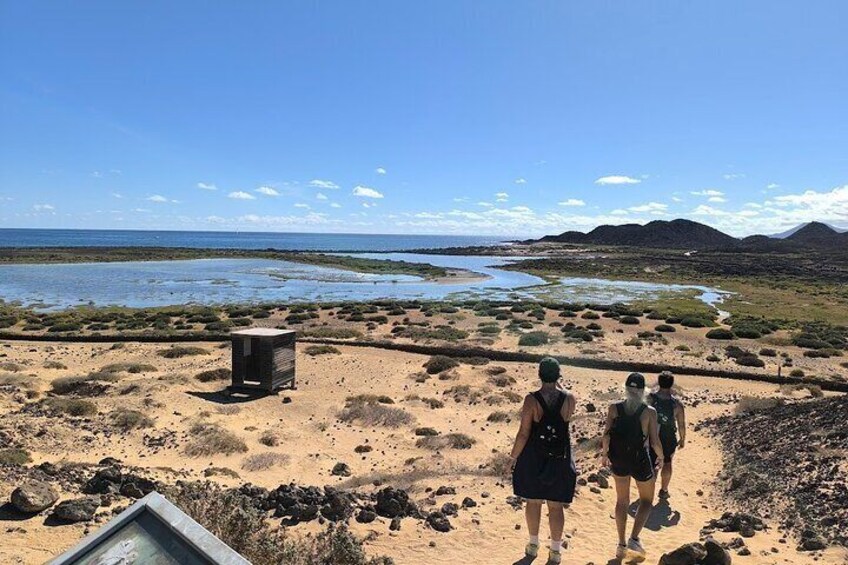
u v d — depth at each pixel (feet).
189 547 10.37
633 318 138.10
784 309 184.85
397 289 225.76
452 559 21.33
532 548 20.27
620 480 20.10
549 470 18.34
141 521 11.02
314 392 70.18
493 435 52.75
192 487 27.22
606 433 20.36
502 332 120.57
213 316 138.51
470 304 168.35
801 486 27.94
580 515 26.37
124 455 42.29
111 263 324.39
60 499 24.98
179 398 61.31
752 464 33.09
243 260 359.66
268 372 67.46
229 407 59.98
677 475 32.96
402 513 27.14
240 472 40.55
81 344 104.37
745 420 45.06
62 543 20.65
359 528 24.98
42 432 43.29
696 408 58.08
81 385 63.21
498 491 33.37
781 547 21.89
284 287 224.12
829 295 232.32
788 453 33.42
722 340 118.73
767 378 83.97
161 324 124.77
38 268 285.23
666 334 123.95
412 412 60.49
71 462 34.55
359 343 106.01
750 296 225.35
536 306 160.56
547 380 18.30
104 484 26.94
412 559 21.45
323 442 49.78
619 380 81.00
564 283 265.13
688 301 197.88
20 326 122.52
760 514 26.21
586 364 91.35
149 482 28.09
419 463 43.09
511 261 422.00
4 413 49.16
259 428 53.67
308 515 25.67
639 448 19.67
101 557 10.24
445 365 85.05
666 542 22.72
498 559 21.11
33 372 73.05
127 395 61.05
